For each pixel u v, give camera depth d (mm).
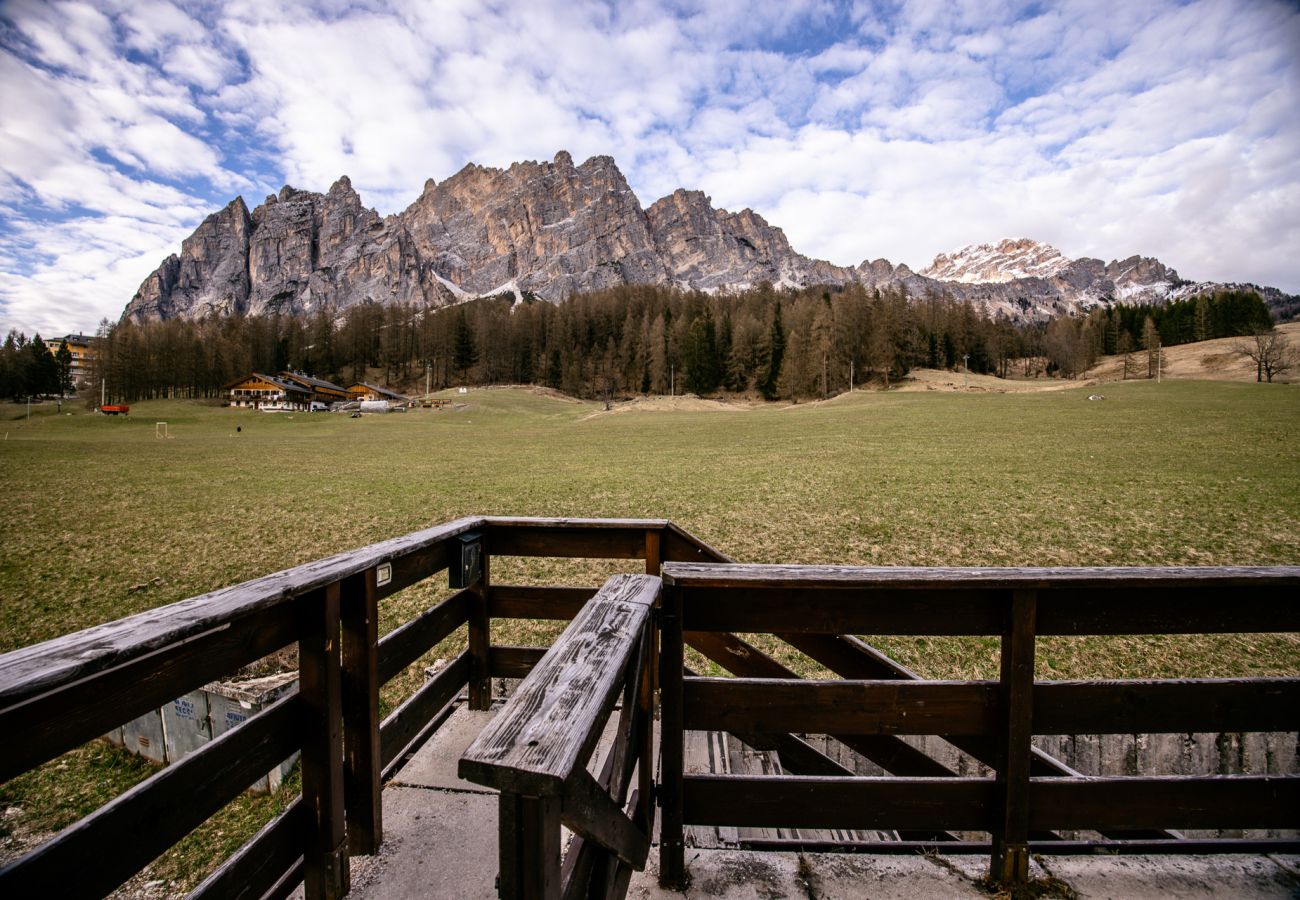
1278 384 57812
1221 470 17188
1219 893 2084
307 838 1980
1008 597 2061
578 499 15773
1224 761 4449
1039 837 3680
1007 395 61250
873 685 2105
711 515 13312
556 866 1156
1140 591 2082
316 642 1924
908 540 11000
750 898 2086
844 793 2139
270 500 16344
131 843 1362
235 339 116625
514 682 3609
